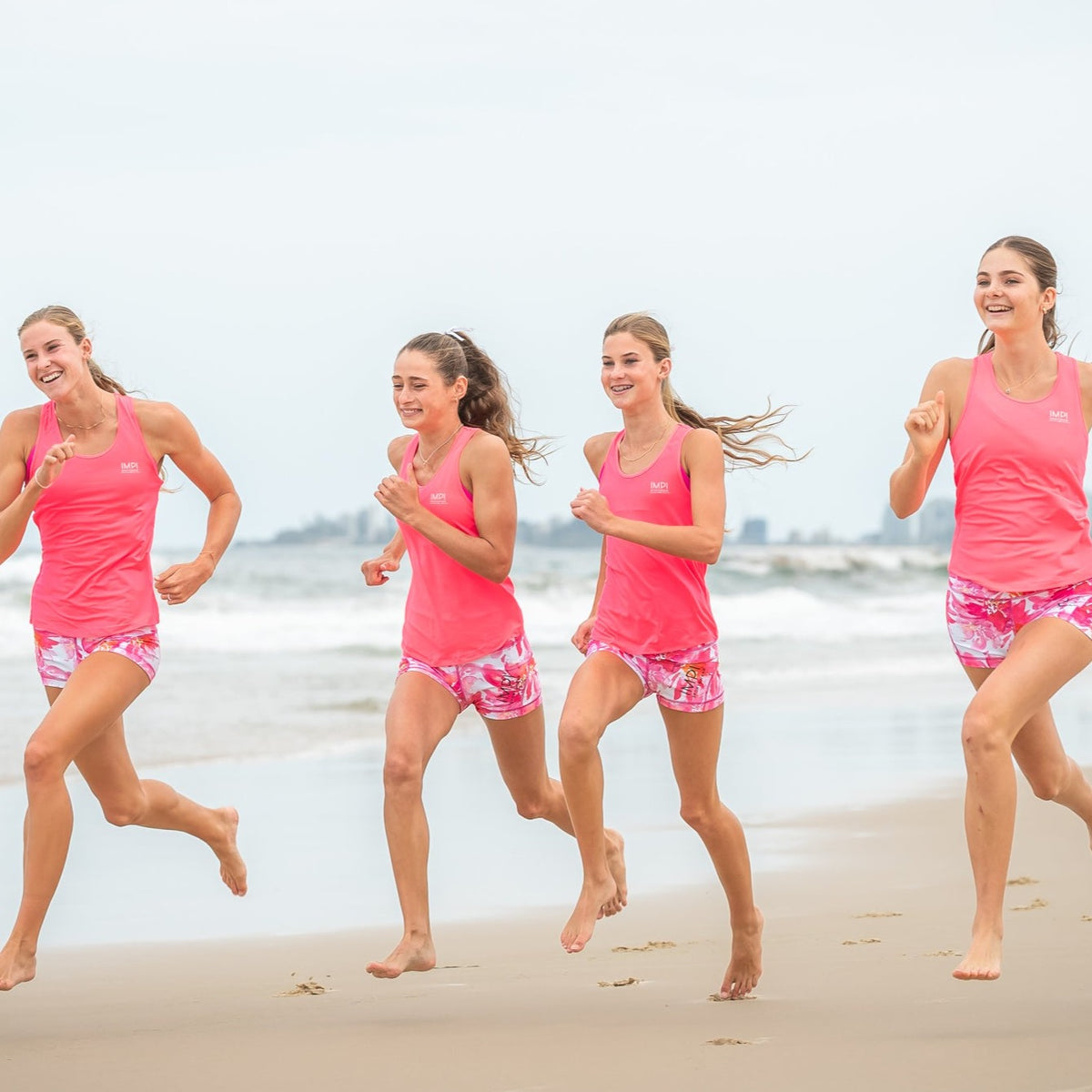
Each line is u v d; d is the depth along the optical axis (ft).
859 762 130.41
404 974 62.85
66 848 53.98
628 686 55.98
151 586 59.06
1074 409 52.24
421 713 56.59
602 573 58.18
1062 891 75.92
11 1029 52.70
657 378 57.21
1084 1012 49.24
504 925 73.36
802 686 202.49
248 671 215.31
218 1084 43.34
